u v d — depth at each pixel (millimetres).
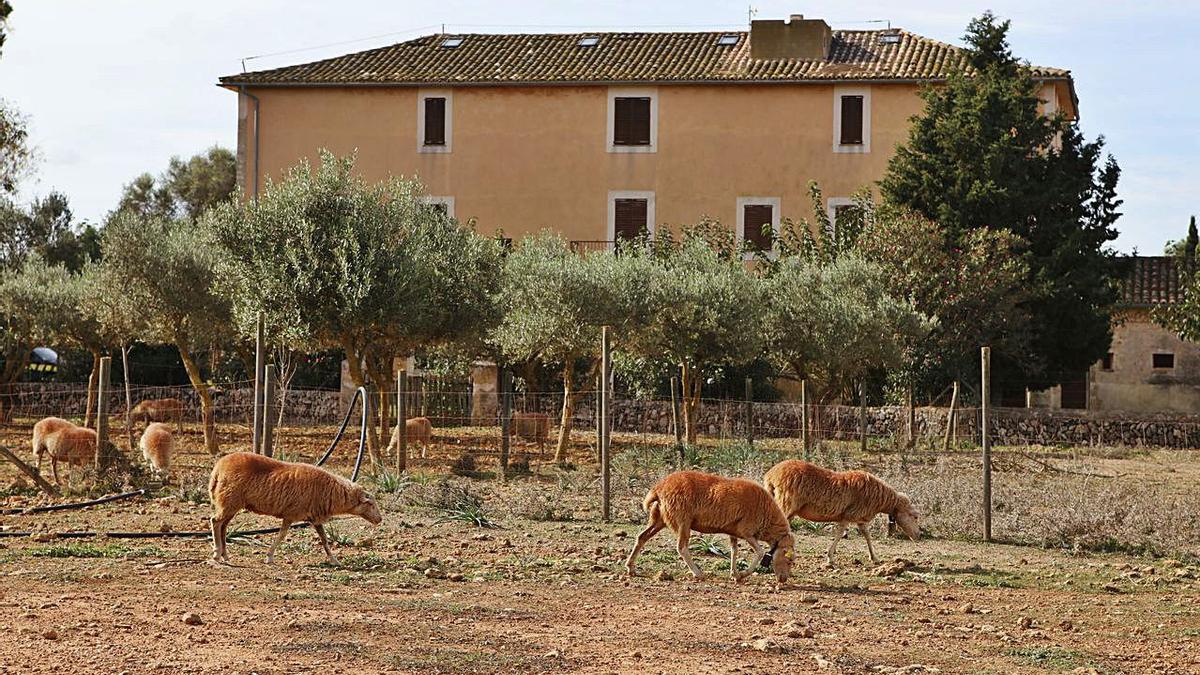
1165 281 44531
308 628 8508
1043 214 35656
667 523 11516
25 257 50719
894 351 28203
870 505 12492
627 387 35094
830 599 10703
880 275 29719
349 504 11891
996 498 16953
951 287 31828
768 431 29344
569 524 15391
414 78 43312
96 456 18406
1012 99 35406
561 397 32531
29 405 32344
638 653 8102
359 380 22625
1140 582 12188
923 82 39281
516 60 44375
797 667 7934
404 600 9820
